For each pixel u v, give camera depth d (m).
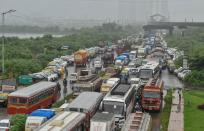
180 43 183.38
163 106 60.91
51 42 162.62
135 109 56.50
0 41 143.38
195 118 51.06
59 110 44.12
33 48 142.75
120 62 108.19
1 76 84.50
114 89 51.94
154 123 50.19
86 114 41.41
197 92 75.69
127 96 49.31
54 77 87.56
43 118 39.62
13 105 50.34
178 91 69.69
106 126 36.69
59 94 68.00
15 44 144.88
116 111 46.34
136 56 133.38
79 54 115.31
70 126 34.78
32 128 38.91
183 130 44.91
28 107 50.12
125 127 36.62
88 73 72.44
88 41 189.50
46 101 57.31
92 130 36.62
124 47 165.88
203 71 88.69
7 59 105.69
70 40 185.75
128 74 88.31
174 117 51.94
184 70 97.50
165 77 100.81
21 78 79.19
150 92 56.62
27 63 95.62
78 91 64.62
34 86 56.88
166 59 131.88
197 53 106.81
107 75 83.25
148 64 90.00
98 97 50.31
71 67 116.44
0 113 53.75
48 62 111.00
